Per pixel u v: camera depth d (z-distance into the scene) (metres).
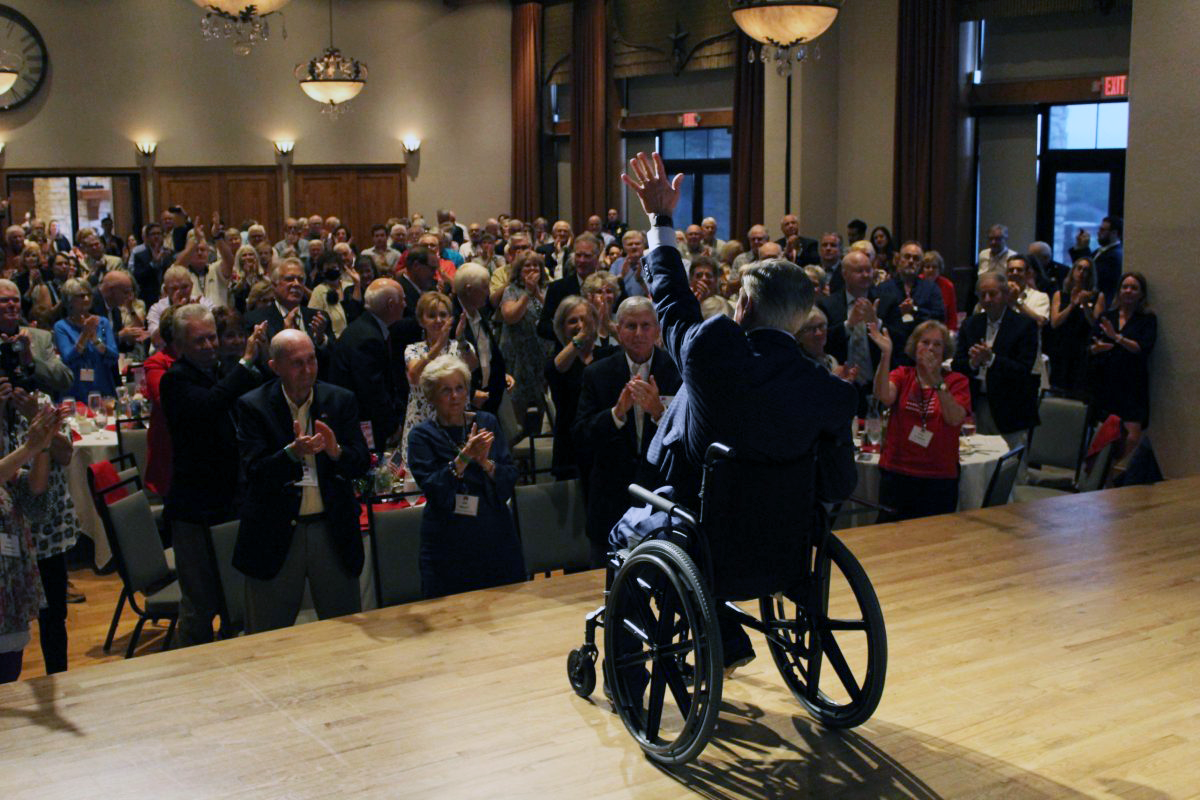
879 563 4.71
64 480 4.28
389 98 17.98
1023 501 6.11
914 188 12.87
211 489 4.52
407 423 5.63
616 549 3.24
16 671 3.82
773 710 3.36
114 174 16.69
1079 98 11.93
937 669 3.66
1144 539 5.07
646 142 16.72
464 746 3.15
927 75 12.62
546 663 3.70
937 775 2.98
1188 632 3.98
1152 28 7.19
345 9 17.67
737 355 2.71
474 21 18.11
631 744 3.16
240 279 9.51
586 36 16.80
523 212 18.19
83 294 7.25
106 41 16.41
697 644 2.73
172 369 4.51
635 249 8.23
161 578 5.00
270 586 4.21
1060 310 9.02
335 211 17.94
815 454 2.84
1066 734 3.22
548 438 6.99
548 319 6.86
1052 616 4.12
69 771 3.03
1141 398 7.43
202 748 3.15
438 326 5.55
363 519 4.96
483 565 4.27
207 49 16.94
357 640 3.89
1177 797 2.89
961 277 12.99
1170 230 7.23
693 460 2.87
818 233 13.78
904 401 5.52
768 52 8.77
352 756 3.10
